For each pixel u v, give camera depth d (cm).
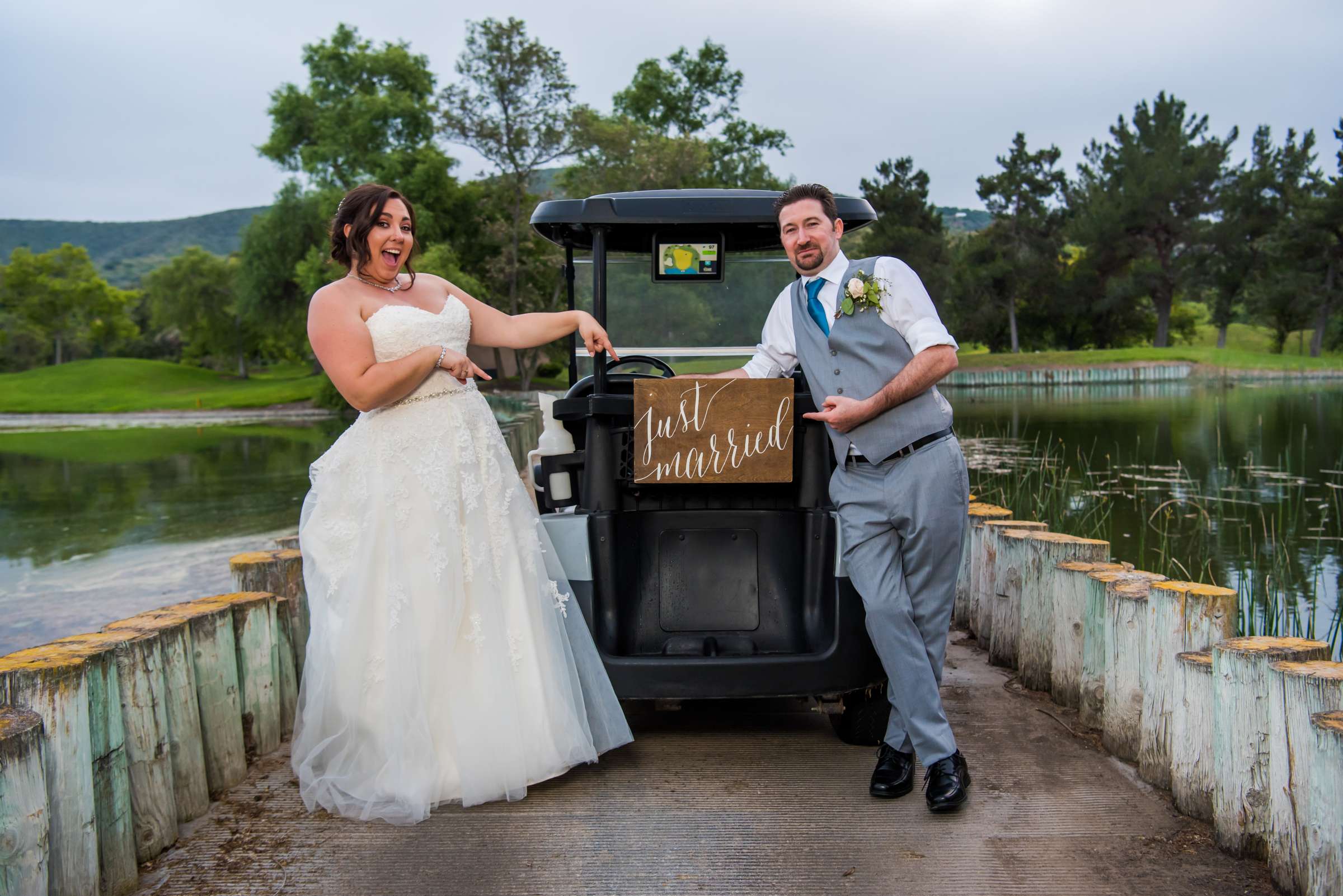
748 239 296
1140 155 5069
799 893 196
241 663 265
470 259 3788
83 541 866
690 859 210
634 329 301
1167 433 1451
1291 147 5134
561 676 251
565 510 289
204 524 959
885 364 234
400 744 233
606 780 254
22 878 165
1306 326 5069
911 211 5006
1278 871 193
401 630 237
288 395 4700
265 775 260
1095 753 270
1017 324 5878
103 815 196
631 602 272
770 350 273
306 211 4572
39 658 189
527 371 2925
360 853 215
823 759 267
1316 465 1049
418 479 243
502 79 3412
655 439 253
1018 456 1120
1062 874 202
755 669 251
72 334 9050
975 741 279
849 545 240
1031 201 5469
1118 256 5256
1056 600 309
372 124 3688
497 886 200
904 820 228
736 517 274
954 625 426
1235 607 240
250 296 4797
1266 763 203
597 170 3591
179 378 6775
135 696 210
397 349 245
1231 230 4956
